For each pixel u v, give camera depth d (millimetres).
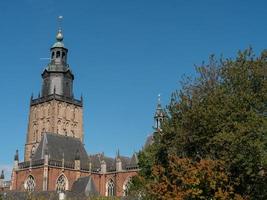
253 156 36969
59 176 113000
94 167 123250
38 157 115625
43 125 142875
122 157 125500
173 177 38188
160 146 44312
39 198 78625
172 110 44406
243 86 42406
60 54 149250
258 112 41219
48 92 145000
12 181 116875
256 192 39219
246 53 44094
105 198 79312
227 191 36375
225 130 39000
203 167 35969
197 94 44250
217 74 44938
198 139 40906
